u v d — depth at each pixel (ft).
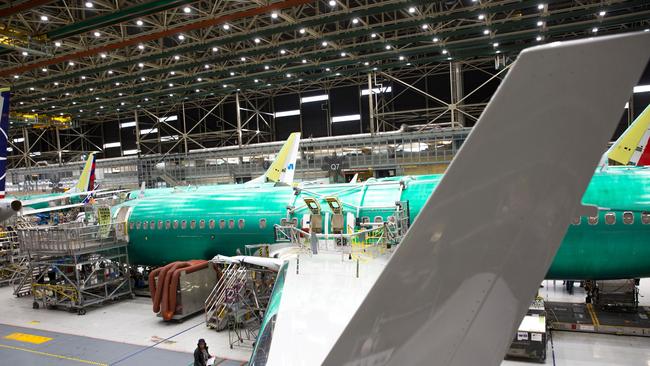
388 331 12.98
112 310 73.51
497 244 12.21
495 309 12.59
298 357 18.30
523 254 12.14
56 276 83.30
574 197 11.55
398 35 136.77
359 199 59.88
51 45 107.55
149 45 122.01
